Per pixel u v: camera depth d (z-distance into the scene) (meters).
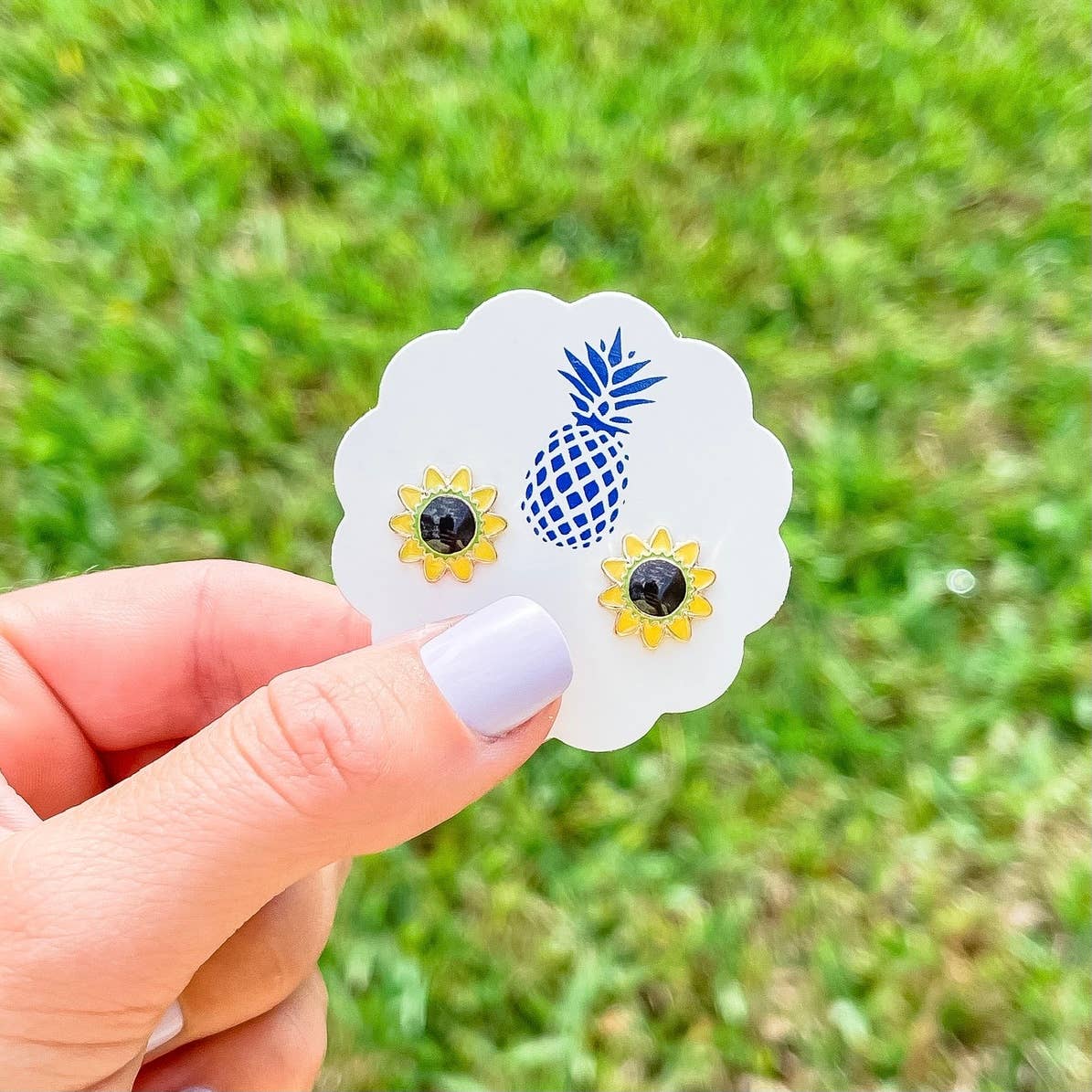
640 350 0.12
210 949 0.11
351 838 0.11
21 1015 0.11
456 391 0.12
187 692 0.16
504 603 0.11
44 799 0.16
